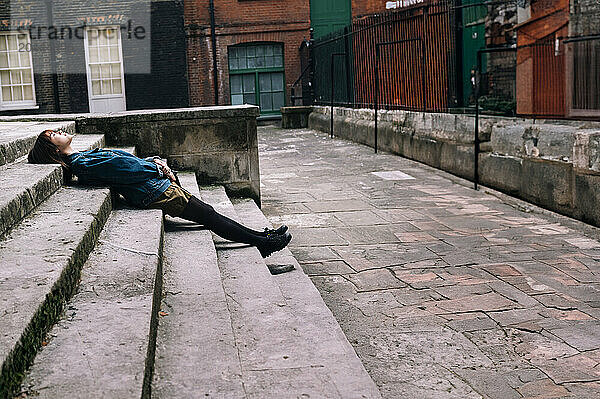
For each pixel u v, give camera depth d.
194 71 20.03
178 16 19.73
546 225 6.63
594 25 8.77
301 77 20.28
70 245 2.93
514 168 8.05
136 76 19.80
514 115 8.88
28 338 2.07
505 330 3.78
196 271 3.66
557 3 9.35
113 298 2.69
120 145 7.43
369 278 4.86
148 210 4.52
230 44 20.09
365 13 20.36
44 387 1.92
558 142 7.09
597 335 3.68
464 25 11.23
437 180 9.61
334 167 11.05
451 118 10.02
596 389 3.03
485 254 5.49
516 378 3.16
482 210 7.44
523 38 10.12
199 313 2.99
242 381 2.31
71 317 2.49
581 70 8.98
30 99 19.38
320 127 17.70
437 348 3.54
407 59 11.98
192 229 4.76
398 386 3.08
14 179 3.88
